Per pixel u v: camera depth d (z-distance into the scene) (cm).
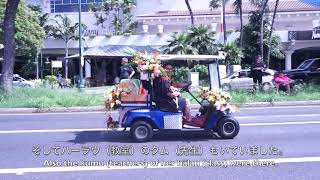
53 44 4888
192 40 3472
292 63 4350
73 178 691
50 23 4969
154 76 991
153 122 988
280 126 1196
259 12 3994
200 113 1073
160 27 4719
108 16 5216
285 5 4747
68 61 4991
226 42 3684
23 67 4900
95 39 4672
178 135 1065
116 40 4588
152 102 1002
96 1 5566
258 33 3912
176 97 1006
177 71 2253
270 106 1838
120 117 1002
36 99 1838
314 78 2712
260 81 2273
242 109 1708
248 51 3941
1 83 2012
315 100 1908
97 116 1537
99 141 1000
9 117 1545
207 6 5050
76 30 4834
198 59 1144
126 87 1003
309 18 4500
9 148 927
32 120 1437
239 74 2694
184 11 4941
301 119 1345
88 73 4725
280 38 4041
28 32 4288
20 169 749
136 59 1017
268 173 712
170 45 3484
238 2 3950
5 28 2036
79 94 2086
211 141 986
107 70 4369
